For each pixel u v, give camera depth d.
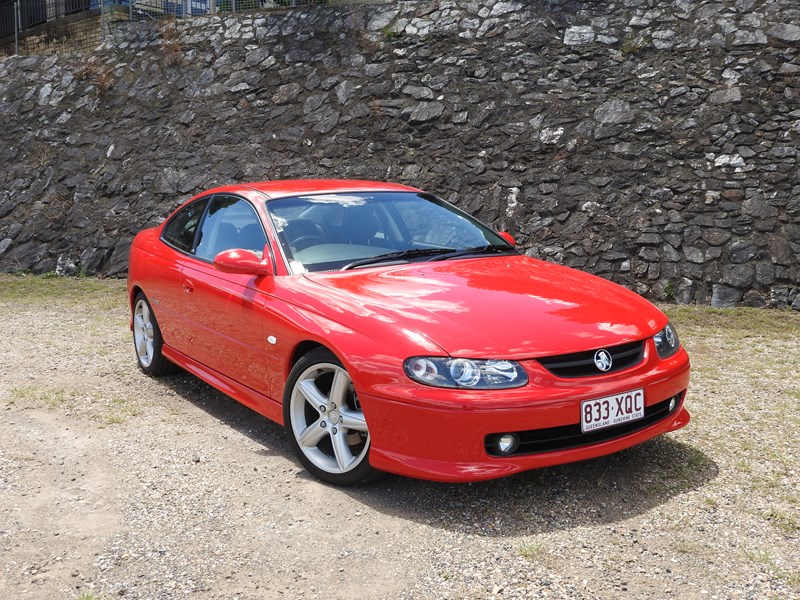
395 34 13.55
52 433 4.79
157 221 12.66
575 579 2.99
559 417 3.47
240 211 5.11
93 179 13.66
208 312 4.96
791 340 7.45
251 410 5.30
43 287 11.34
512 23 12.77
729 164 10.13
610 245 9.96
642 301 4.30
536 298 3.99
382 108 12.70
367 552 3.25
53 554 3.25
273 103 13.62
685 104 10.86
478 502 3.72
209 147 13.40
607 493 3.80
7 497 3.83
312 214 4.84
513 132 11.55
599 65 11.76
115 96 14.88
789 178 9.76
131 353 7.01
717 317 8.48
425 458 3.51
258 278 4.54
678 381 3.94
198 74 14.59
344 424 3.86
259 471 4.16
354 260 4.53
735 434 4.67
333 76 13.49
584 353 3.62
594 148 10.95
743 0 11.59
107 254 12.50
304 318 4.04
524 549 3.20
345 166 12.24
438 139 12.00
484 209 10.91
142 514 3.64
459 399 3.39
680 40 11.54
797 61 10.67
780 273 9.13
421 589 2.94
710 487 3.86
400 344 3.58
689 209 9.94
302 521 3.55
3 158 14.67
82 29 20.22
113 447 4.54
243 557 3.21
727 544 3.26
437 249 4.80
